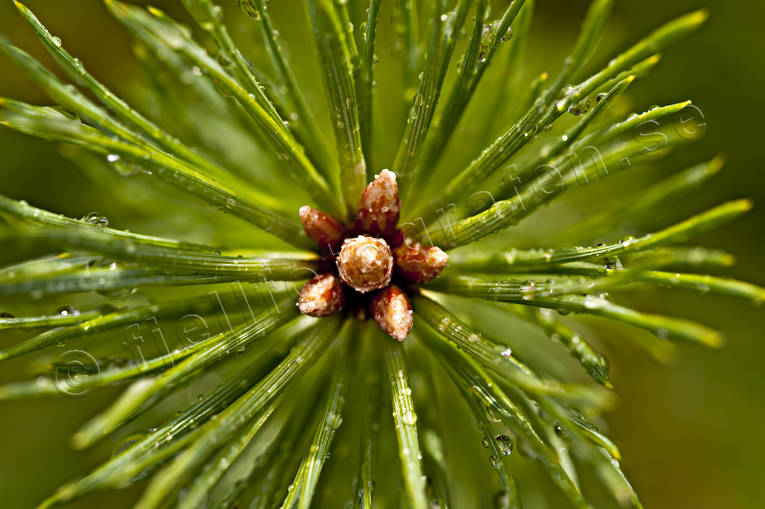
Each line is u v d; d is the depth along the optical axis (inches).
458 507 6.9
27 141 7.8
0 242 5.4
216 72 5.9
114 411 6.4
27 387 5.9
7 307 6.5
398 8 6.4
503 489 6.2
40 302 6.6
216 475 5.7
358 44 6.3
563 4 8.1
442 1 6.1
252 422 6.0
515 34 6.5
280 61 6.1
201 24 5.9
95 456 7.7
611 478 6.4
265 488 6.2
